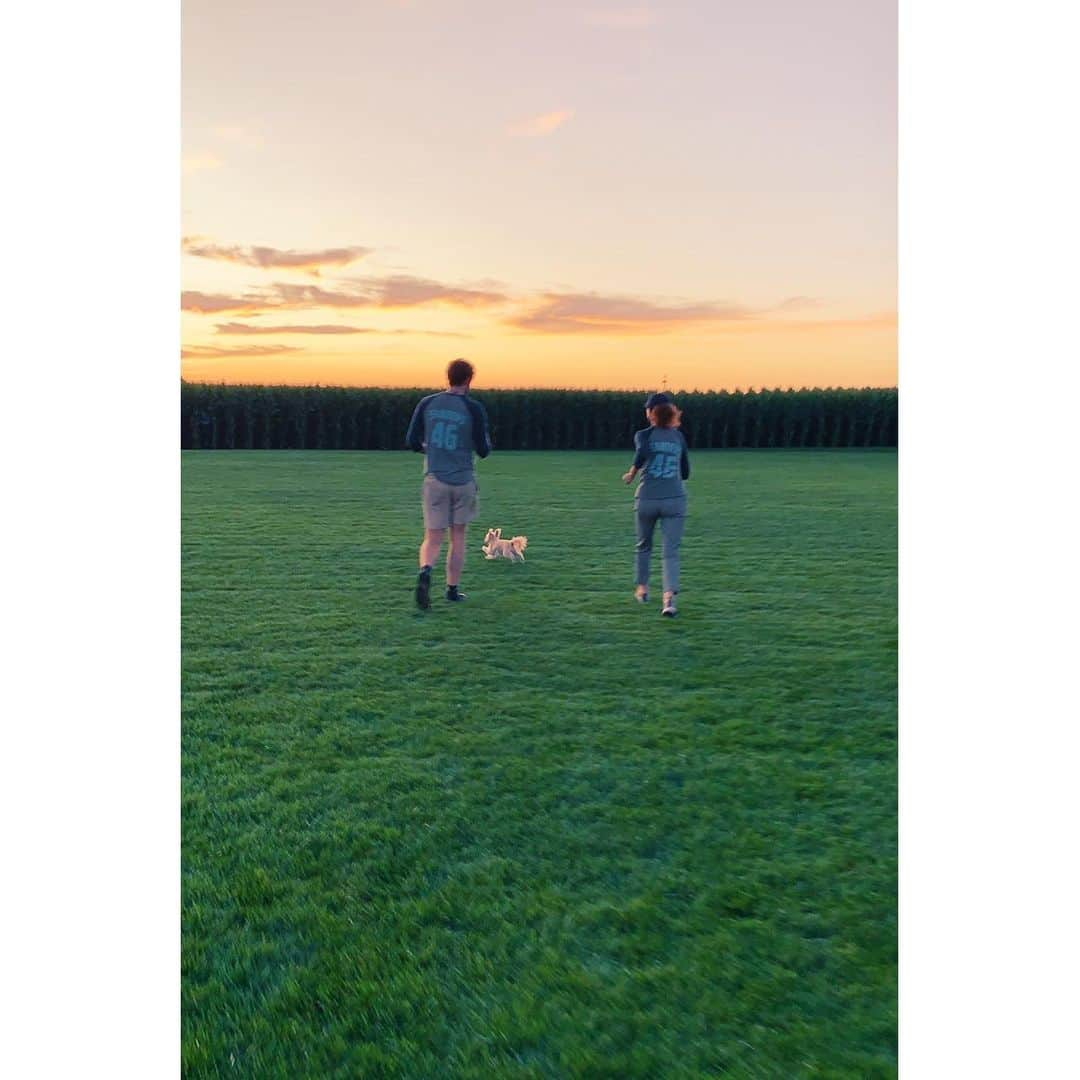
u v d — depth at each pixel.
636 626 6.41
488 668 5.54
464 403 6.69
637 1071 2.55
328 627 6.34
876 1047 2.65
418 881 3.38
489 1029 2.70
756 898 3.27
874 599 7.16
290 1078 2.56
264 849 3.61
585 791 4.04
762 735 4.60
